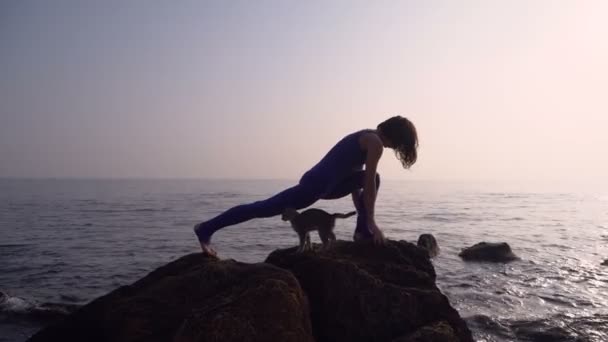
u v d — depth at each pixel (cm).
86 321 424
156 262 1816
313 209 484
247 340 328
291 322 351
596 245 2292
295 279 404
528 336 902
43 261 1817
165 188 16625
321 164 463
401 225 3319
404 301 425
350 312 416
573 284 1367
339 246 500
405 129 440
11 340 960
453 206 6134
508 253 1819
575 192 13675
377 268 459
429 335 391
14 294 1296
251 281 393
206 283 407
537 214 4719
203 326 331
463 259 1811
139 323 371
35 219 3772
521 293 1252
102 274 1580
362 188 486
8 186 17562
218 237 2508
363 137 445
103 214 4412
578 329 924
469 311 1067
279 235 2586
